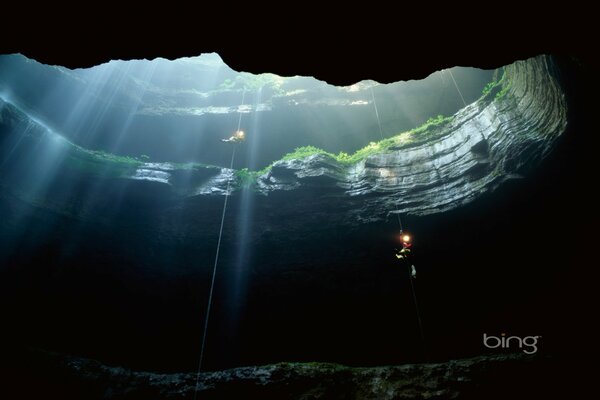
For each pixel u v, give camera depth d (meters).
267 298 15.92
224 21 5.90
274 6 5.66
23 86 15.92
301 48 6.37
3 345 11.25
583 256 12.92
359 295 15.48
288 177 16.05
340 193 15.49
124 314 15.36
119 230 14.79
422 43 6.33
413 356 15.29
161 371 15.55
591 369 9.96
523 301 14.29
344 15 5.81
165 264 15.41
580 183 11.63
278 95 20.08
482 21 6.02
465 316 15.05
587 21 6.12
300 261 15.59
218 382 11.73
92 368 11.73
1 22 5.73
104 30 5.99
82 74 17.41
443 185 14.13
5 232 12.79
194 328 16.02
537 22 6.12
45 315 13.91
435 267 14.76
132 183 15.03
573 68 9.24
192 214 15.53
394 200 14.68
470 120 14.67
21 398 10.45
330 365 12.24
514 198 12.58
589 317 13.18
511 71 12.97
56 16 5.71
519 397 9.94
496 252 14.02
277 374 11.77
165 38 6.19
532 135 11.80
